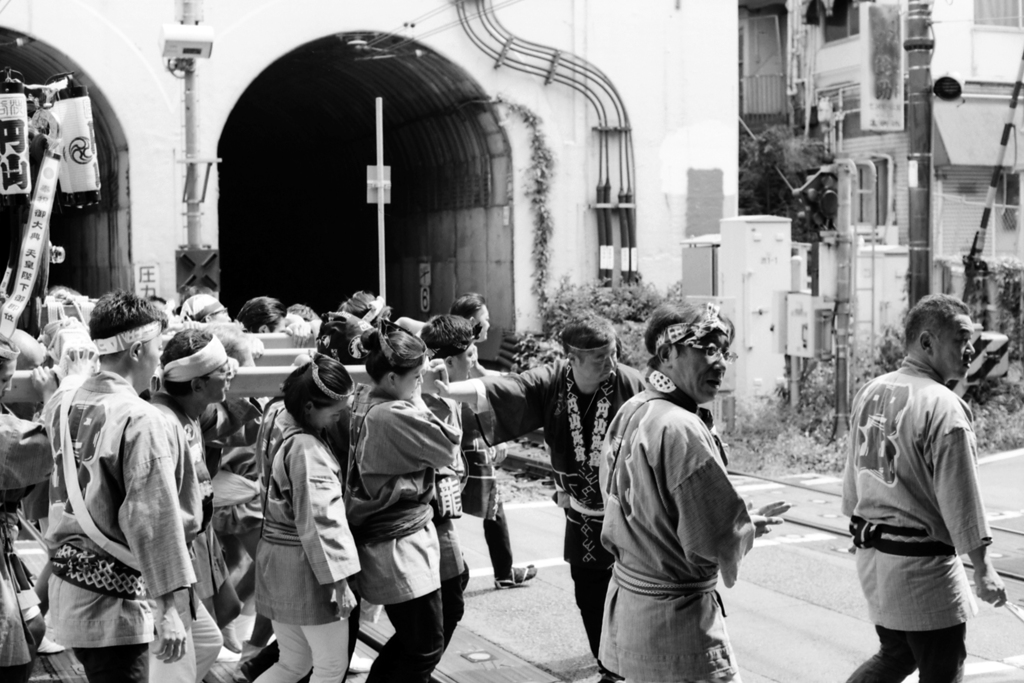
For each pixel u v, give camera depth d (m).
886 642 4.92
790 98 27.42
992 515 10.38
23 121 6.55
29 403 5.83
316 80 23.73
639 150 21.22
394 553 4.91
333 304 29.36
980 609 7.45
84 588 4.16
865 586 4.86
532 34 20.38
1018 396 14.88
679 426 3.85
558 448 5.68
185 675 4.36
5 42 17.62
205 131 18.31
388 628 6.98
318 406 4.72
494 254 21.33
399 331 5.00
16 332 6.14
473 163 21.86
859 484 4.84
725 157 21.73
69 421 4.20
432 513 5.17
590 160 20.95
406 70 21.08
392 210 26.12
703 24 21.47
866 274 16.06
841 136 23.44
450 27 19.80
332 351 6.05
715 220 21.73
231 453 5.98
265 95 26.39
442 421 5.37
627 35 21.00
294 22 18.80
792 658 6.53
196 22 14.96
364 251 27.84
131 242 18.03
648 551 3.95
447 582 5.48
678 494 3.83
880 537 4.74
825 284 13.84
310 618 4.74
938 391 4.62
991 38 23.58
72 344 4.89
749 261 14.05
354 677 6.10
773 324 14.14
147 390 4.84
